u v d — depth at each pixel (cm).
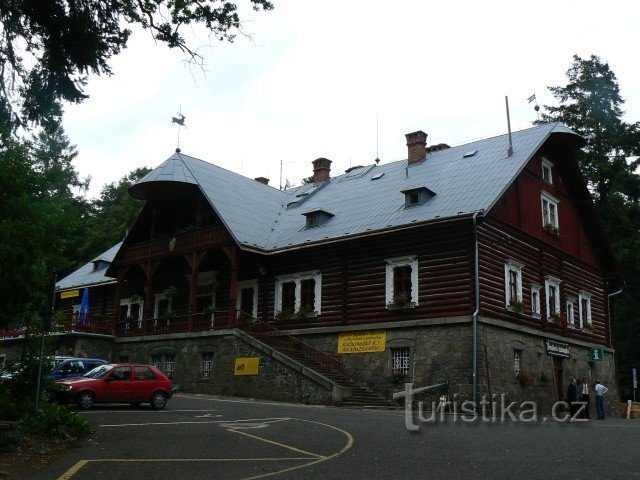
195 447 1441
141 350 3766
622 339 5231
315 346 3212
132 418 1958
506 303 2903
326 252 3303
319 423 1903
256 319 3334
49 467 1210
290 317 3328
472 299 2730
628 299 4900
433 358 2781
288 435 1639
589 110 4900
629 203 4659
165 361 3625
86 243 6297
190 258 3616
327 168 4300
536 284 3189
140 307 4291
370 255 3123
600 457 1301
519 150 3225
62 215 1474
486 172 3111
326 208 3634
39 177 1479
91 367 2591
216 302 3788
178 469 1193
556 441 1566
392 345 2920
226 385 3209
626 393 5041
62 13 1395
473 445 1472
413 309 2903
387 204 3272
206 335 3388
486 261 2828
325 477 1098
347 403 2709
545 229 3341
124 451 1388
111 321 4006
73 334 3828
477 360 2648
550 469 1152
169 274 4103
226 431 1703
